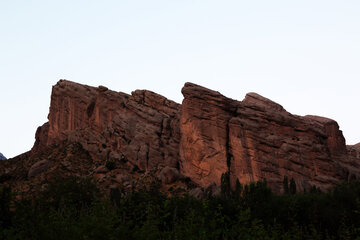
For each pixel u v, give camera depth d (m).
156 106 127.19
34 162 123.38
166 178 102.31
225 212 48.81
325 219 51.38
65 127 145.75
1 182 110.44
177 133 115.69
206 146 105.12
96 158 120.94
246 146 103.69
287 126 110.69
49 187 65.44
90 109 139.88
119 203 40.94
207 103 109.38
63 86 151.88
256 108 110.81
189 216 29.95
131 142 118.31
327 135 123.62
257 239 30.42
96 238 22.23
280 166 103.00
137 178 106.00
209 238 27.81
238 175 100.94
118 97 132.25
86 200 60.06
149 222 26.56
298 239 39.75
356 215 50.62
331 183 100.88
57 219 26.27
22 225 24.30
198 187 101.50
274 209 55.50
